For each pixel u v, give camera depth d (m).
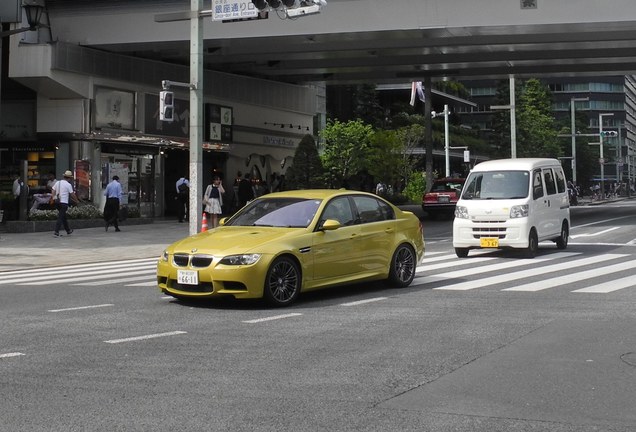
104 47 30.11
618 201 71.50
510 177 17.38
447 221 32.97
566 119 105.12
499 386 6.09
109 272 15.94
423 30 26.16
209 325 8.88
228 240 10.10
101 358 7.14
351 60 36.56
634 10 24.72
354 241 11.15
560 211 18.64
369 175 53.09
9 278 14.98
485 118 129.12
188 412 5.39
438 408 5.48
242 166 39.97
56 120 30.66
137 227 28.84
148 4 28.78
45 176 30.98
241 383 6.20
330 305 10.37
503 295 11.26
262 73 40.59
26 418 5.26
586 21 25.05
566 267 14.96
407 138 60.41
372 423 5.12
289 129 44.06
